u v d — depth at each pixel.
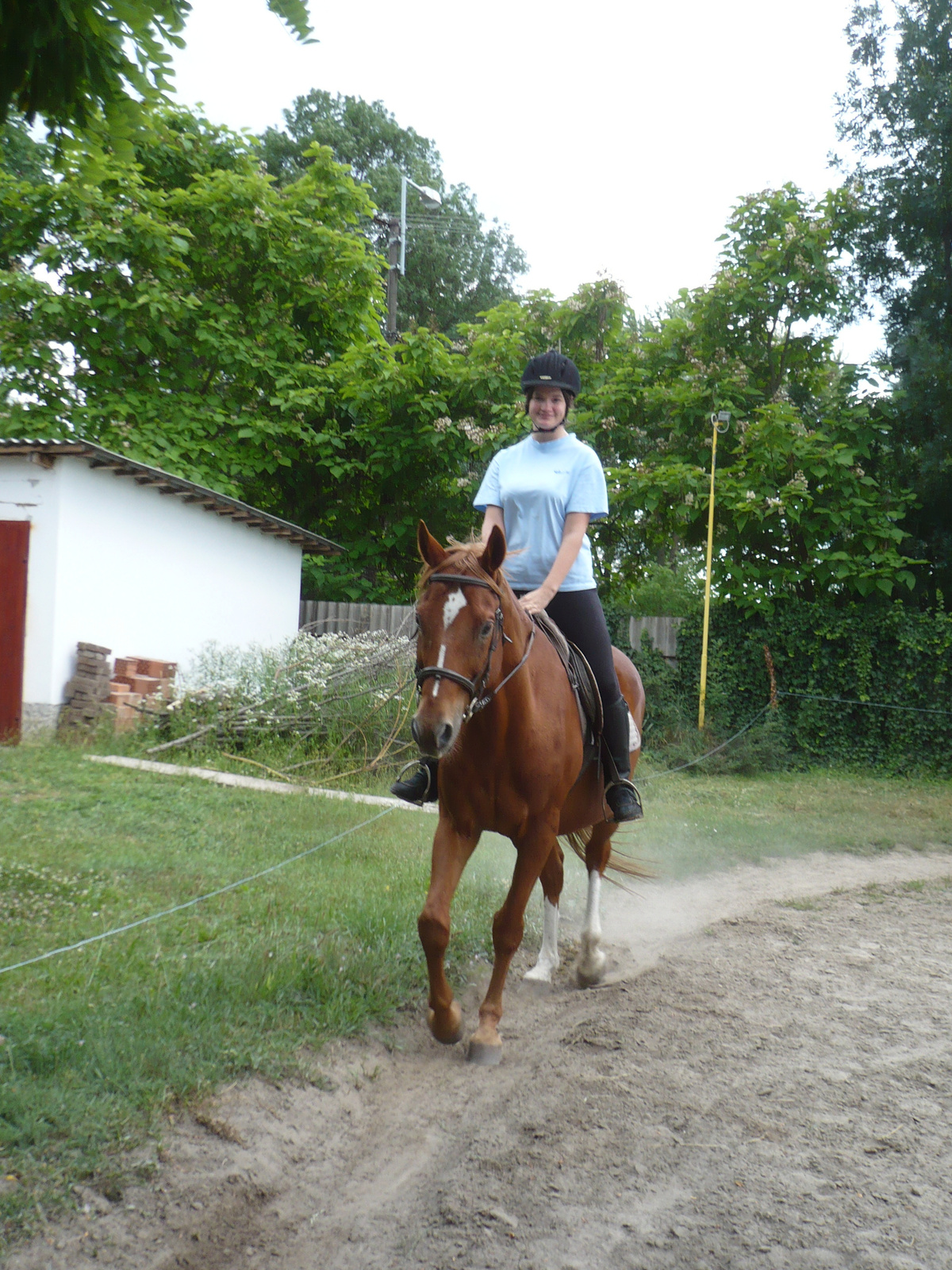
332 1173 3.02
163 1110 3.10
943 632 14.09
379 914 5.08
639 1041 4.04
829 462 14.19
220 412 16.00
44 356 15.52
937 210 14.59
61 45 2.95
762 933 5.86
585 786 4.63
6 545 10.30
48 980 3.86
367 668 10.98
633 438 16.06
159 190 16.45
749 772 13.34
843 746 14.35
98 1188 2.69
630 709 5.52
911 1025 4.32
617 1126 3.29
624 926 6.05
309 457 16.75
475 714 3.73
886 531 14.09
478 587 3.52
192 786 8.17
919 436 15.09
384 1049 3.86
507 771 3.84
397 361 16.91
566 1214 2.77
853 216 15.25
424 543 3.70
